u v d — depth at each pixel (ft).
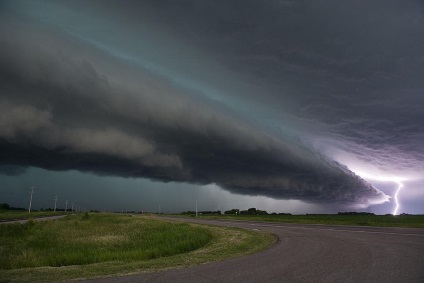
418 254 47.06
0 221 212.23
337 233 87.35
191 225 145.28
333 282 31.07
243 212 543.39
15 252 68.64
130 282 32.14
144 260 51.34
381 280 31.45
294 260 44.39
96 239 87.81
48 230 134.00
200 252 55.88
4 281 33.14
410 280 31.40
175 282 32.01
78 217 288.10
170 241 78.95
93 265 42.93
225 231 107.24
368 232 87.71
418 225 120.78
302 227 122.42
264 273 35.86
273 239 76.33
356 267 37.99
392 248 53.78
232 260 45.83
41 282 32.73
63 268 40.40
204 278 33.78
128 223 185.78
